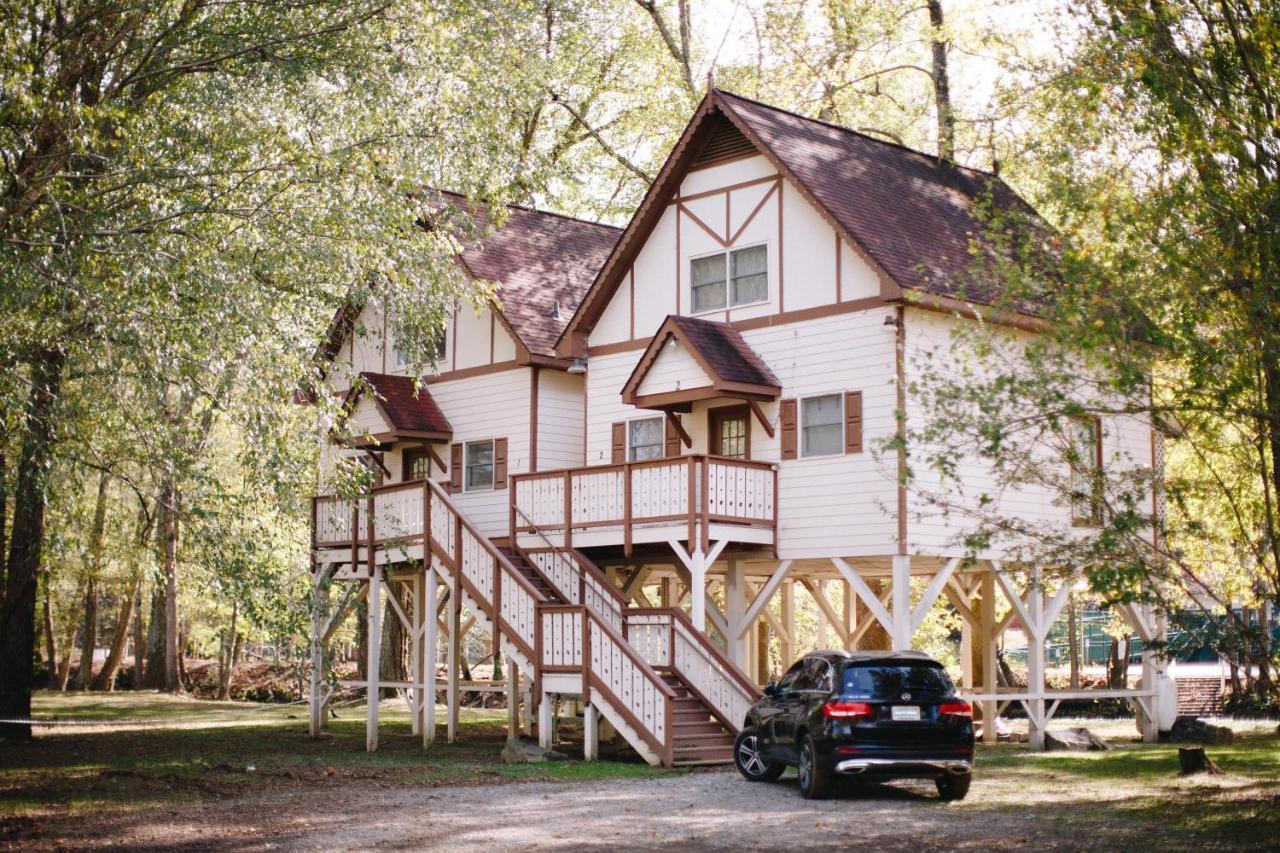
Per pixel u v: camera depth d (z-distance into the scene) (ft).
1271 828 44.98
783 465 80.02
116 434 62.44
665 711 67.51
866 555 75.15
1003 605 119.75
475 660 178.40
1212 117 49.55
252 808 54.54
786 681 59.11
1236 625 51.72
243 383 58.23
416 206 67.56
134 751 81.76
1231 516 58.54
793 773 64.95
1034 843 42.86
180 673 161.38
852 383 76.84
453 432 101.24
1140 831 45.16
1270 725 101.40
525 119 120.57
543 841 44.24
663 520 76.48
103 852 43.73
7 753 78.69
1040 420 50.26
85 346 56.80
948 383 51.80
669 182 87.30
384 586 99.09
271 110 62.85
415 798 56.95
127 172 56.90
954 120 109.70
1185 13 50.19
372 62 63.77
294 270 62.39
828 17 123.85
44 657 187.93
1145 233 49.24
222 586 62.39
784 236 81.41
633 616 77.51
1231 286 48.11
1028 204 95.30
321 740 91.45
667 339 81.30
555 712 92.02
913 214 83.35
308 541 77.77
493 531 96.89
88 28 58.70
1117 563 51.37
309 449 62.69
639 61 131.13
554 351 94.22
